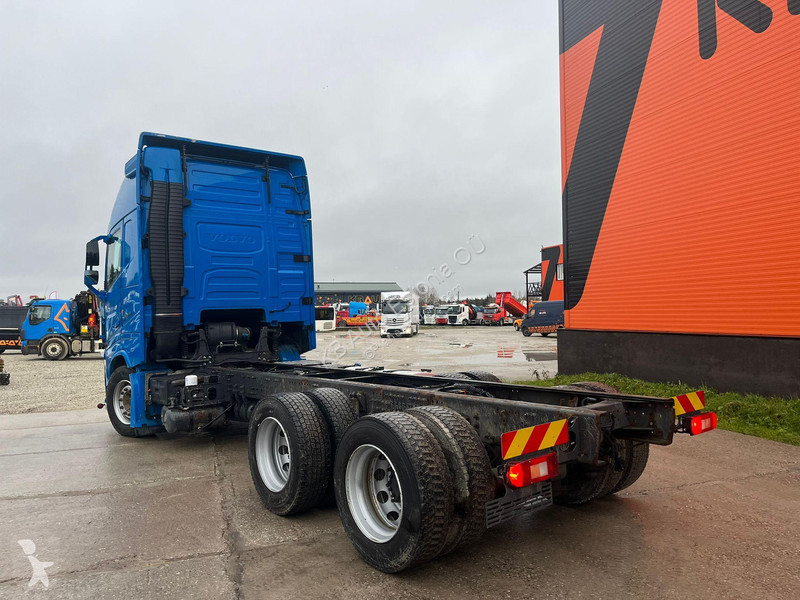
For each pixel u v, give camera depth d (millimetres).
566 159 11688
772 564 3066
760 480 4648
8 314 23672
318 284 81438
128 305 6391
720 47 8383
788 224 7438
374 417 3121
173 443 6469
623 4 10211
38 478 4996
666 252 9367
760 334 7812
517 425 3229
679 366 9078
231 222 6523
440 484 2770
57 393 11547
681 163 9055
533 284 38312
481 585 2852
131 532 3654
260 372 5578
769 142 7672
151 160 6020
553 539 3449
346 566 3111
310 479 3723
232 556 3254
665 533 3527
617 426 3289
